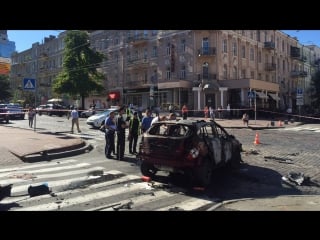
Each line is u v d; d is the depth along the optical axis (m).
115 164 11.49
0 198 7.02
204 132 8.97
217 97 42.78
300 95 29.70
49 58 75.69
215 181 9.20
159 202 7.11
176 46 46.47
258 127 27.11
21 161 11.95
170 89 45.69
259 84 44.44
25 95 66.50
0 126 26.42
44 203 6.93
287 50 63.66
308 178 9.16
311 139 18.67
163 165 8.59
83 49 49.47
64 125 27.98
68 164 11.50
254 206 6.88
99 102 56.06
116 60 55.91
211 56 43.94
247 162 11.72
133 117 13.78
